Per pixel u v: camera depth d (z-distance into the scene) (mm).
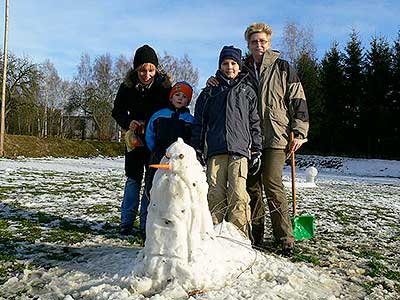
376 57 41000
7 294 3660
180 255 3668
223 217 4855
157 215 3754
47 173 15859
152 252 3723
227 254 4098
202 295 3479
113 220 6859
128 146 5832
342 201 11508
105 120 56969
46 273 4141
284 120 5297
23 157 29172
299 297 3686
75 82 59062
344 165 36938
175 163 3740
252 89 5023
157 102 5852
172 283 3568
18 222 6402
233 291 3586
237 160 4781
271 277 4121
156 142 5266
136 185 5973
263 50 5414
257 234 5582
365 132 41469
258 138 4988
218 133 4797
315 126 42406
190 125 5262
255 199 5594
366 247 6074
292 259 5055
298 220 5934
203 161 4953
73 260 4566
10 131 46219
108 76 58938
